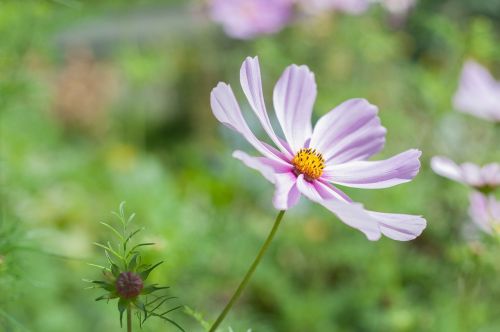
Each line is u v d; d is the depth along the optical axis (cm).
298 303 79
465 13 118
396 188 83
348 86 99
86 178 95
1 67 71
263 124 44
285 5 98
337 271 87
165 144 139
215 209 76
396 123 91
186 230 67
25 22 72
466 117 94
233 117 42
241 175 96
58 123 125
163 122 141
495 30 119
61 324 71
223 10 99
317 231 85
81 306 74
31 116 83
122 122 132
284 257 87
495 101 85
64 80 126
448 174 59
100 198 92
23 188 78
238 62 117
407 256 83
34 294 70
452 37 87
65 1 65
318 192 45
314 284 84
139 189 84
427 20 97
